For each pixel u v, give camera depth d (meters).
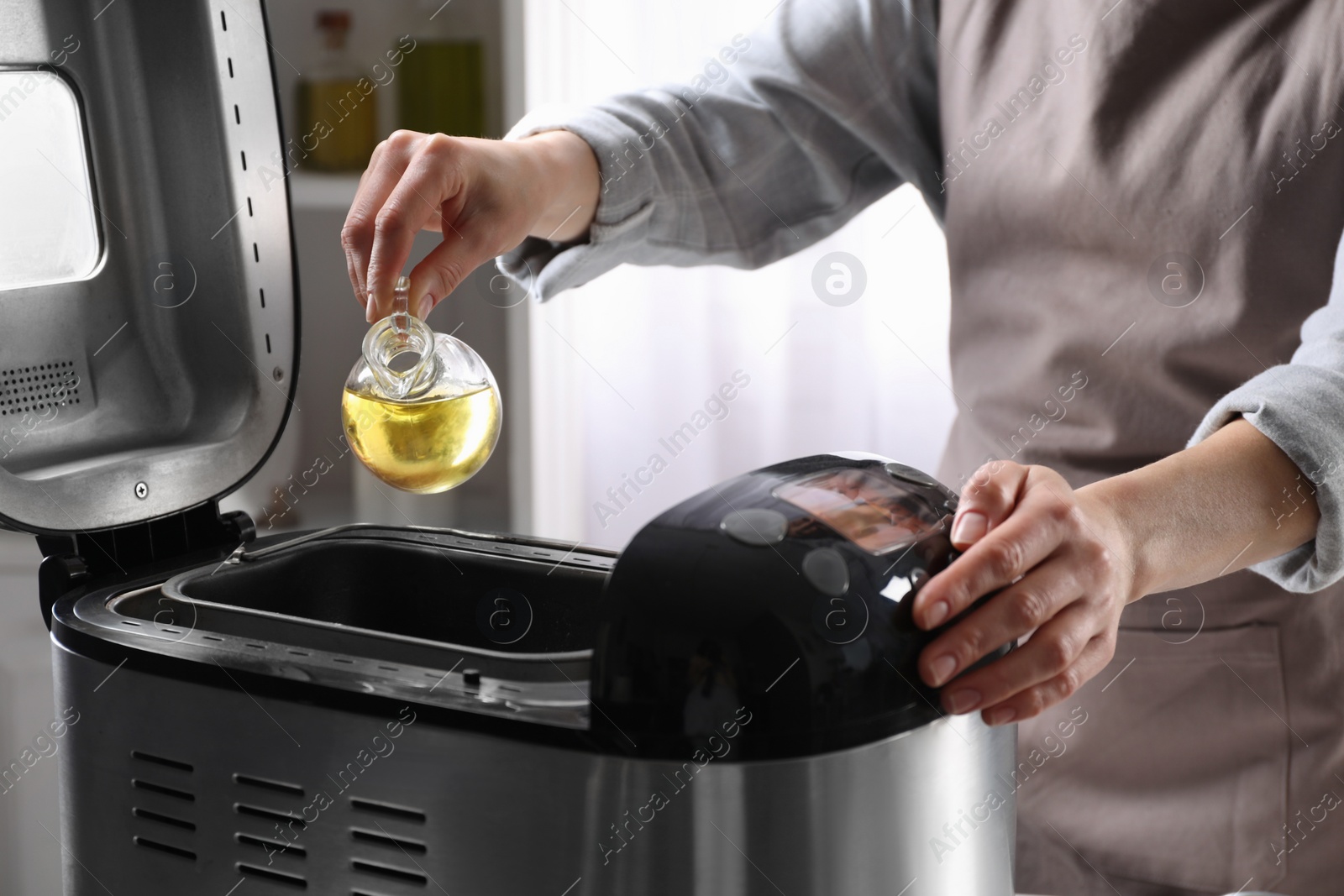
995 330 1.00
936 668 0.50
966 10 0.99
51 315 0.71
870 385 1.86
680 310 1.88
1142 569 0.63
